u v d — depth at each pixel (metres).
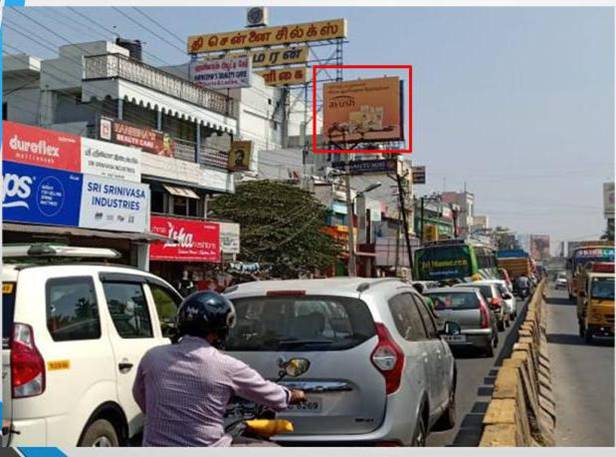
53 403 4.99
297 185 40.06
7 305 5.05
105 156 19.92
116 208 19.70
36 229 16.16
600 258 45.59
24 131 16.72
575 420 9.75
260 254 33.47
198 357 3.75
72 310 5.46
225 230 28.36
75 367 5.24
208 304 3.82
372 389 5.35
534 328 15.57
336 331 5.53
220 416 3.75
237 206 34.38
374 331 5.50
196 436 3.68
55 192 17.44
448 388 7.62
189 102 27.80
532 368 10.66
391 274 56.66
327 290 5.71
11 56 28.08
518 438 6.32
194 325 3.82
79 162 18.81
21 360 4.89
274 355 5.48
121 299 6.14
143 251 21.14
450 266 33.00
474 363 15.07
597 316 20.09
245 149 29.23
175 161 25.53
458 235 81.19
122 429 5.75
